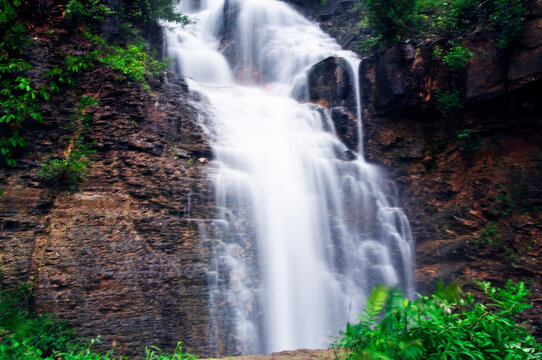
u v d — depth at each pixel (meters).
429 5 12.56
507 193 9.96
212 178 9.52
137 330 7.20
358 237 10.48
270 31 19.03
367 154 12.36
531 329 8.23
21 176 7.77
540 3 8.96
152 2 14.26
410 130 12.02
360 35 16.80
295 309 9.11
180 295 7.87
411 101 11.32
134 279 7.60
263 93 14.14
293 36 18.94
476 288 9.51
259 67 18.33
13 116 7.66
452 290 3.83
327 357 4.70
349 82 13.49
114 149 9.02
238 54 19.20
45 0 9.16
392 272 10.36
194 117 10.90
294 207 10.18
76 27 9.62
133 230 8.11
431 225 10.80
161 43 15.11
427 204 11.18
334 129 13.03
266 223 9.61
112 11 10.59
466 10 10.82
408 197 11.45
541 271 8.86
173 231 8.38
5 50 8.20
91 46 9.60
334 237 10.27
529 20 9.16
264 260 9.19
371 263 10.29
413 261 10.68
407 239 10.95
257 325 8.46
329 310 9.40
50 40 9.02
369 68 12.95
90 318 6.96
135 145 9.16
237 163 10.49
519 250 9.31
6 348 4.80
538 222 9.28
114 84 9.51
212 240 8.69
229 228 9.06
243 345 8.07
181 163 9.59
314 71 14.31
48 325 6.50
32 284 6.89
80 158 8.43
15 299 6.46
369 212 10.95
